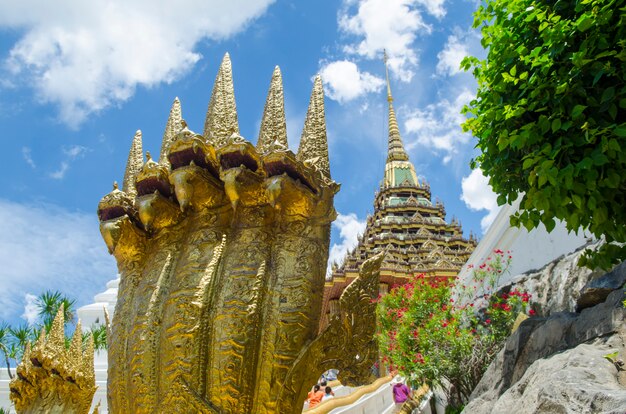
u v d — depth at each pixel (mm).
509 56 5840
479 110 6547
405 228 48125
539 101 5270
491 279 17594
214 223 3096
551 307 13156
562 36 5012
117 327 3131
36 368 5309
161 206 3148
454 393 15742
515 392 8000
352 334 3051
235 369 2641
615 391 5785
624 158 4652
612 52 4605
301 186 2973
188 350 2693
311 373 2852
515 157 6090
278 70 3518
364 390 16812
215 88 3576
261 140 3250
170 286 2973
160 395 2707
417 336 14758
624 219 5172
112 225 3176
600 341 7738
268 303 2836
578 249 12914
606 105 4844
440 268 38219
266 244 2986
